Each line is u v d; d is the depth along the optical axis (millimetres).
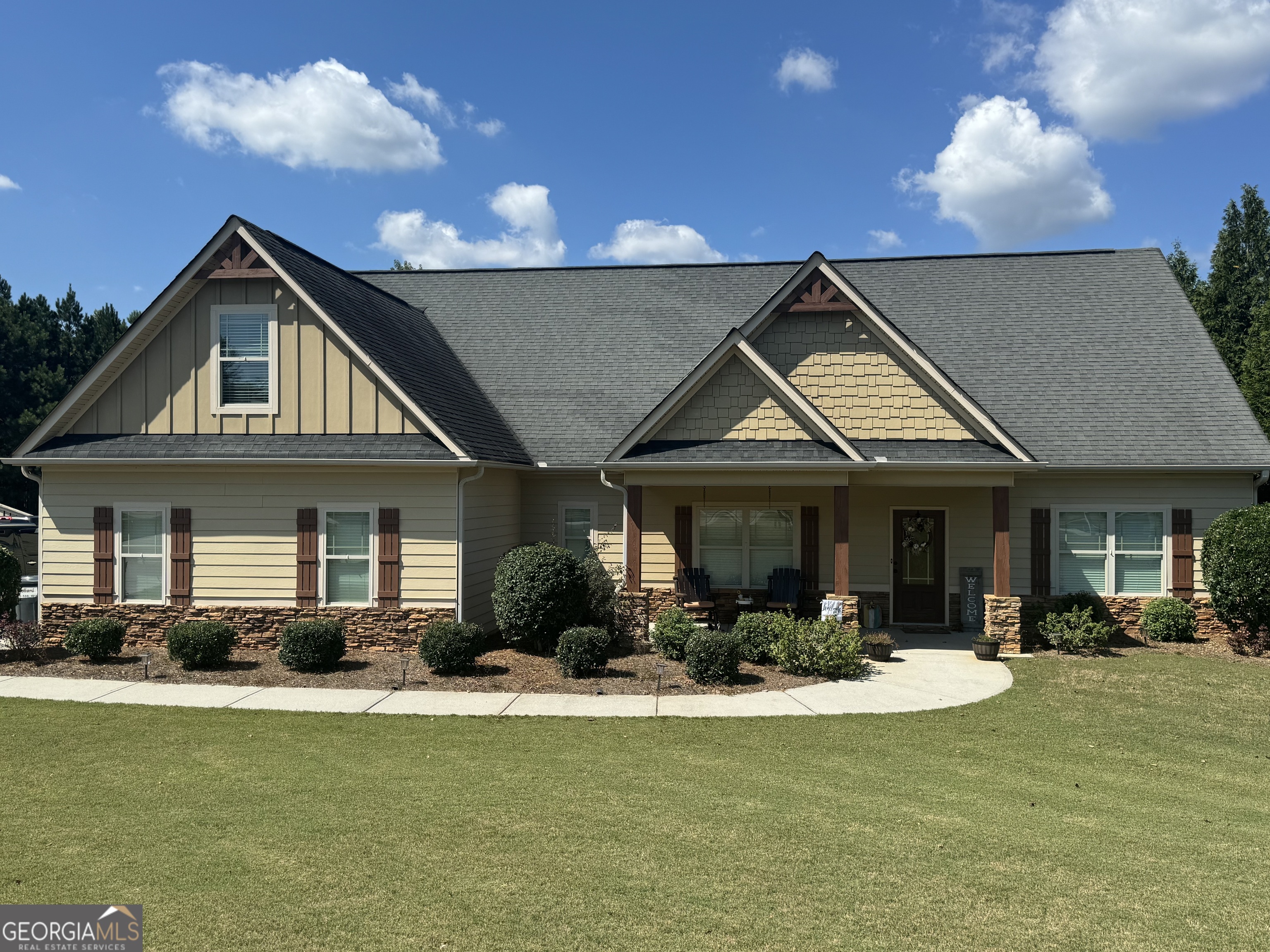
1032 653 16484
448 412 16922
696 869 6883
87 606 16547
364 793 8578
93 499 16547
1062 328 20641
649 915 6109
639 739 10789
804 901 6379
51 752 9953
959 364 19797
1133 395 18797
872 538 18781
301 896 6293
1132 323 20594
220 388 16594
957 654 16344
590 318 22703
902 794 8922
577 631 14305
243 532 16297
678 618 15766
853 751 10461
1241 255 43531
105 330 49656
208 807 8109
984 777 9625
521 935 5793
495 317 23094
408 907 6148
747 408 17000
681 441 17094
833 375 17781
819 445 16672
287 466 16094
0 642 16266
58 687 13312
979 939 5887
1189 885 6805
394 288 24719
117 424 16766
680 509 18734
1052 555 18109
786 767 9742
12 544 27422
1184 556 17766
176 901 6184
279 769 9344
